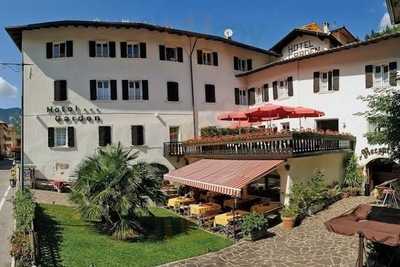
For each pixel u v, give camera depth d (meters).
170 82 37.12
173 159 36.41
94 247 17.67
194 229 21.94
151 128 36.22
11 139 105.44
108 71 35.16
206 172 25.47
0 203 26.92
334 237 19.45
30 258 14.18
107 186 19.36
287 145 23.27
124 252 17.39
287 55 43.62
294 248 18.20
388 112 16.53
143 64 36.09
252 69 42.56
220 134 35.66
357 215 12.23
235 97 41.22
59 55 34.81
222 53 40.53
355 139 31.55
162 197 20.78
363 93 31.16
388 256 13.13
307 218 23.20
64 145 34.34
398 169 31.45
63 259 15.87
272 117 31.28
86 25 33.69
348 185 30.53
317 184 24.97
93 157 21.09
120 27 34.59
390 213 12.39
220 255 17.56
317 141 26.23
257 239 19.80
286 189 23.88
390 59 29.55
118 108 35.31
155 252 17.66
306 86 35.19
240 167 24.31
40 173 33.94
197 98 38.50
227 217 21.28
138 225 20.14
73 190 20.36
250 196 27.58
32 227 16.45
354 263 15.87
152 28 34.91
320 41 40.44
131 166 20.38
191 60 38.34
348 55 32.12
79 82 34.56
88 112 34.62
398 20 15.13
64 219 22.16
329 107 33.44
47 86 34.41
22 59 34.41
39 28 34.06
